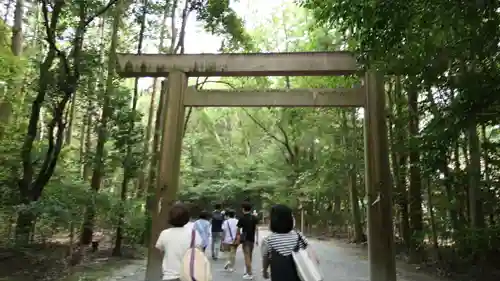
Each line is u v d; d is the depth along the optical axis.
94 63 8.73
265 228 28.59
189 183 29.08
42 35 9.85
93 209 9.52
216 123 30.84
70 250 9.20
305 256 3.39
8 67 9.38
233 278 8.67
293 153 24.59
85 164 12.01
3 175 8.51
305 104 8.44
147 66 8.91
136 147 11.65
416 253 11.60
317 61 8.38
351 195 19.17
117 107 10.63
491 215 10.30
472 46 5.14
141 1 11.63
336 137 19.31
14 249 8.06
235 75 8.79
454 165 11.13
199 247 3.78
